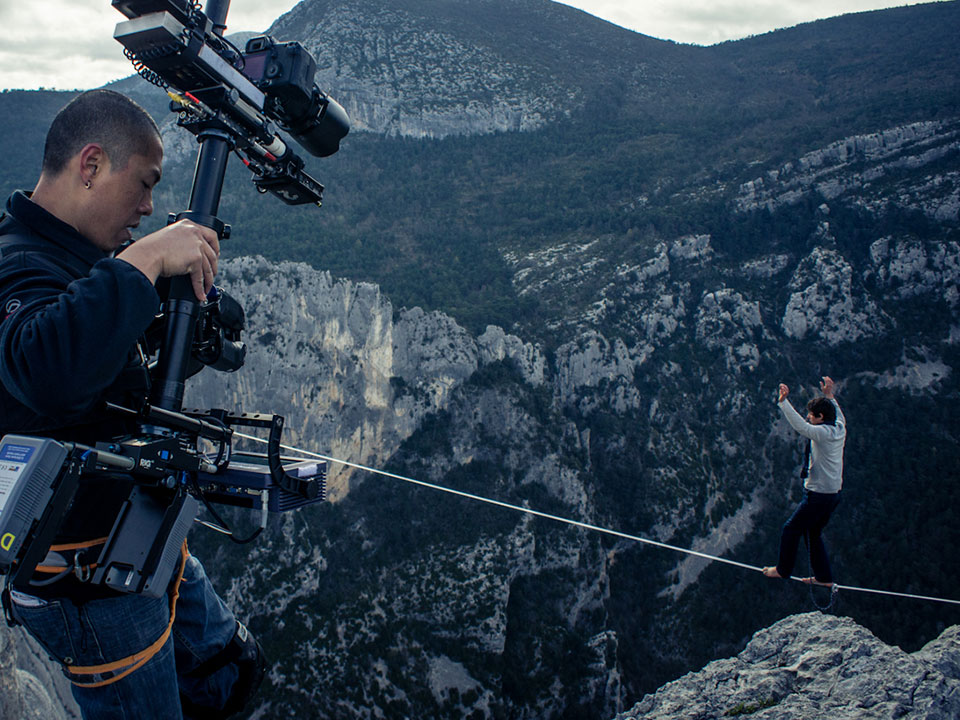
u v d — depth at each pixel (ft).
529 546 291.17
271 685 225.35
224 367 6.94
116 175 5.49
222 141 5.93
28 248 5.26
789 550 26.84
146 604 5.69
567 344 350.84
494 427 319.47
